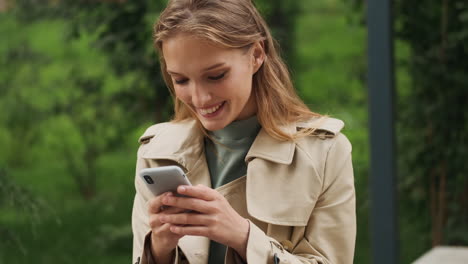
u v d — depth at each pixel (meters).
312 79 11.32
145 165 1.70
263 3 6.37
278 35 5.07
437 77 4.52
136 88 5.03
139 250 1.65
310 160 1.57
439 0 4.58
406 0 4.57
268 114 1.58
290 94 1.65
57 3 5.14
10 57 7.89
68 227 7.27
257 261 1.43
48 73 8.89
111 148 6.81
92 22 4.79
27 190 3.37
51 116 8.27
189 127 1.68
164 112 4.89
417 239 5.21
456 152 4.55
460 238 4.57
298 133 1.59
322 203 1.60
